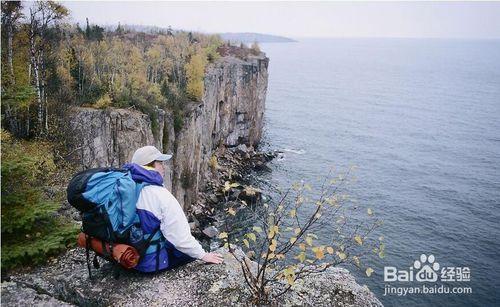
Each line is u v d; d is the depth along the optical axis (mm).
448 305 33000
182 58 72938
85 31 68250
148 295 4953
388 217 51062
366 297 5477
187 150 45875
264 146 85562
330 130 108812
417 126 123812
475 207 57531
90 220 4676
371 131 111625
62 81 33906
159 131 38531
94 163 30891
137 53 63875
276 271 5797
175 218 4785
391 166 77500
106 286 5102
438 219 51906
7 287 5066
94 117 31516
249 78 76688
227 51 93312
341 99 179875
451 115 148625
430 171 75625
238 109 74875
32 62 27109
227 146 73375
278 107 146500
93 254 5938
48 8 27891
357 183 64000
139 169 4891
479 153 92938
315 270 5859
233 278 5332
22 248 5574
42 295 4965
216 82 63031
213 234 38000
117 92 35969
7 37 26266
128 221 4668
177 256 5285
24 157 6133
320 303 5199
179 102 46438
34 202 6215
